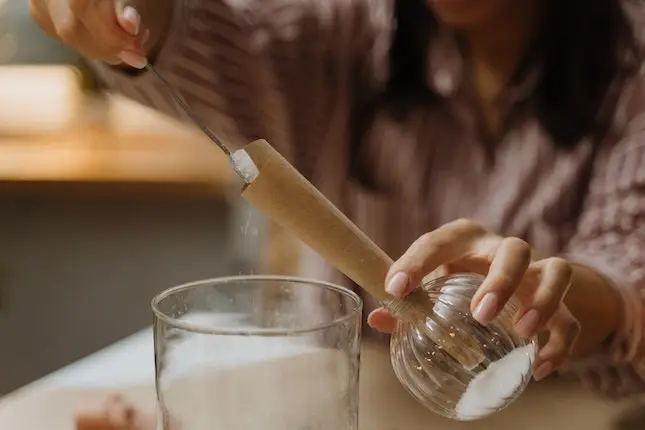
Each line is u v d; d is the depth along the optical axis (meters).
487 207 1.11
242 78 1.06
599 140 1.08
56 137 2.35
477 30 1.05
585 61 1.07
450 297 0.63
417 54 1.10
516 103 1.10
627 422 0.83
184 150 2.27
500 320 0.63
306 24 1.12
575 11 1.05
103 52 0.73
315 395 0.60
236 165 0.60
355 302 0.62
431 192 1.13
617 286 0.85
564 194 1.08
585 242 1.03
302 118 1.15
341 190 1.17
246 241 1.51
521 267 0.64
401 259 0.65
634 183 1.00
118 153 2.24
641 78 1.04
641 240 0.97
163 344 0.60
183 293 0.66
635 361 0.85
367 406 0.84
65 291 2.28
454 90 1.10
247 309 0.69
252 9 1.08
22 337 2.31
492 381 0.62
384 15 1.10
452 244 0.68
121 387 0.86
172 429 0.60
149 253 2.25
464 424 0.81
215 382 0.59
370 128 1.15
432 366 0.62
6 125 2.37
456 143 1.12
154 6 0.87
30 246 2.24
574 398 0.87
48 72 2.50
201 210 2.22
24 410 0.82
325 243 0.61
